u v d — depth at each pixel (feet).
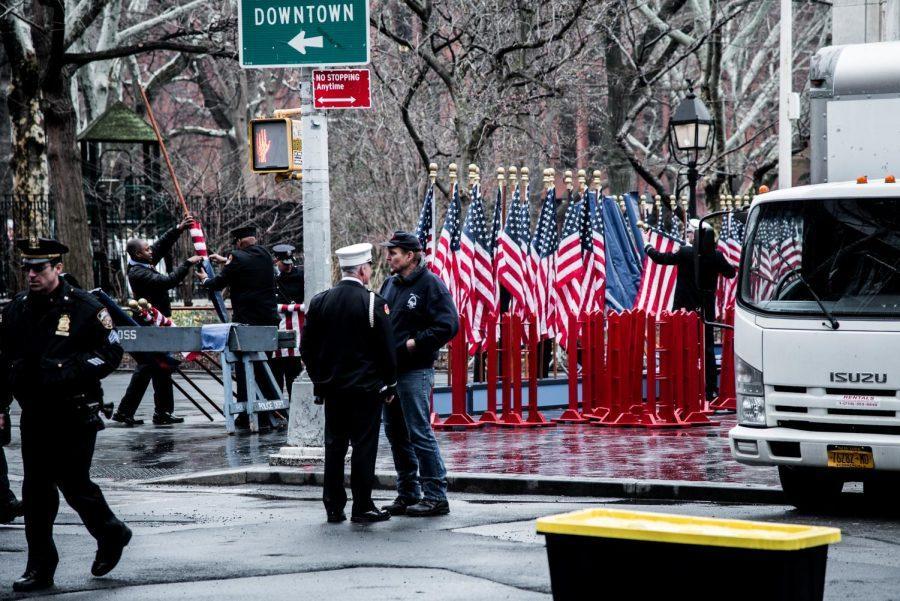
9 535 45.68
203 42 143.33
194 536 43.42
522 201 81.87
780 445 46.98
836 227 47.65
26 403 35.78
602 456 62.13
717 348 102.73
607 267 90.22
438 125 147.54
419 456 47.78
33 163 126.62
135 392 81.76
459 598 32.99
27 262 35.86
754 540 18.38
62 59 123.54
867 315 46.14
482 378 86.48
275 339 77.87
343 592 33.94
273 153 60.39
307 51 59.47
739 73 176.24
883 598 32.71
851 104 50.52
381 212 155.33
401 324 47.98
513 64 117.60
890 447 45.19
